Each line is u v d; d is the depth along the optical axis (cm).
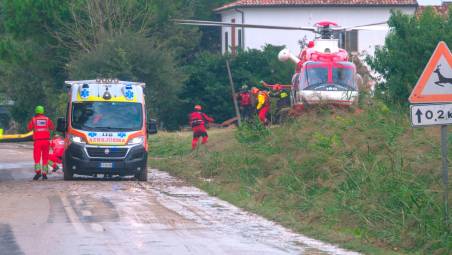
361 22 12169
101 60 10438
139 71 10600
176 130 11225
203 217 3142
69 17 11925
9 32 12488
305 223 2995
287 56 7100
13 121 13462
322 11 12181
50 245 2441
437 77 2625
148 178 5012
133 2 11644
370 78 6906
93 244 2459
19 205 3422
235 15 12788
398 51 6594
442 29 6625
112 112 4872
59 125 4878
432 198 2833
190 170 5238
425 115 2614
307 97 6112
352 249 2497
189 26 13088
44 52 12338
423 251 2489
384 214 2884
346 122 4447
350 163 3703
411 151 3647
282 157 4412
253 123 5506
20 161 6700
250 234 2750
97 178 5103
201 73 11538
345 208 3050
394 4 12069
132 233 2689
